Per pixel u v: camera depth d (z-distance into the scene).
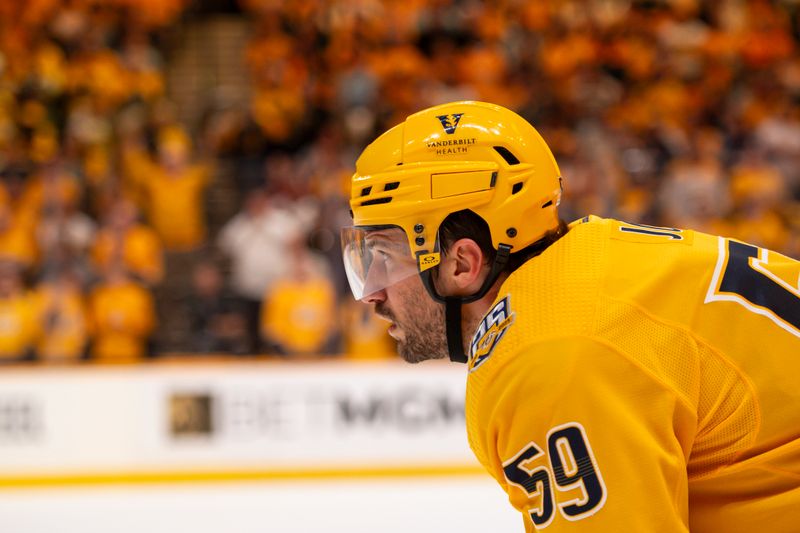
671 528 2.25
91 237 13.96
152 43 19.48
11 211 14.59
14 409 10.67
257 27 19.75
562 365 2.30
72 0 19.08
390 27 18.61
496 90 18.25
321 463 10.70
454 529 8.66
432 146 2.60
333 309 12.61
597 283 2.44
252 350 12.94
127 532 8.97
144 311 12.66
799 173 15.74
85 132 16.66
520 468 2.39
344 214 13.80
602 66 19.06
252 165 15.71
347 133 16.09
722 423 2.44
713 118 18.09
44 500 10.16
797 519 2.45
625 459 2.25
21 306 12.30
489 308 2.67
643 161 15.44
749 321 2.47
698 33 19.59
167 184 15.02
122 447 10.68
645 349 2.36
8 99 17.16
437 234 2.60
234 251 13.62
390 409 10.75
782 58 19.56
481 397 2.44
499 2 19.67
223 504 9.81
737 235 14.17
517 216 2.58
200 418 10.73
